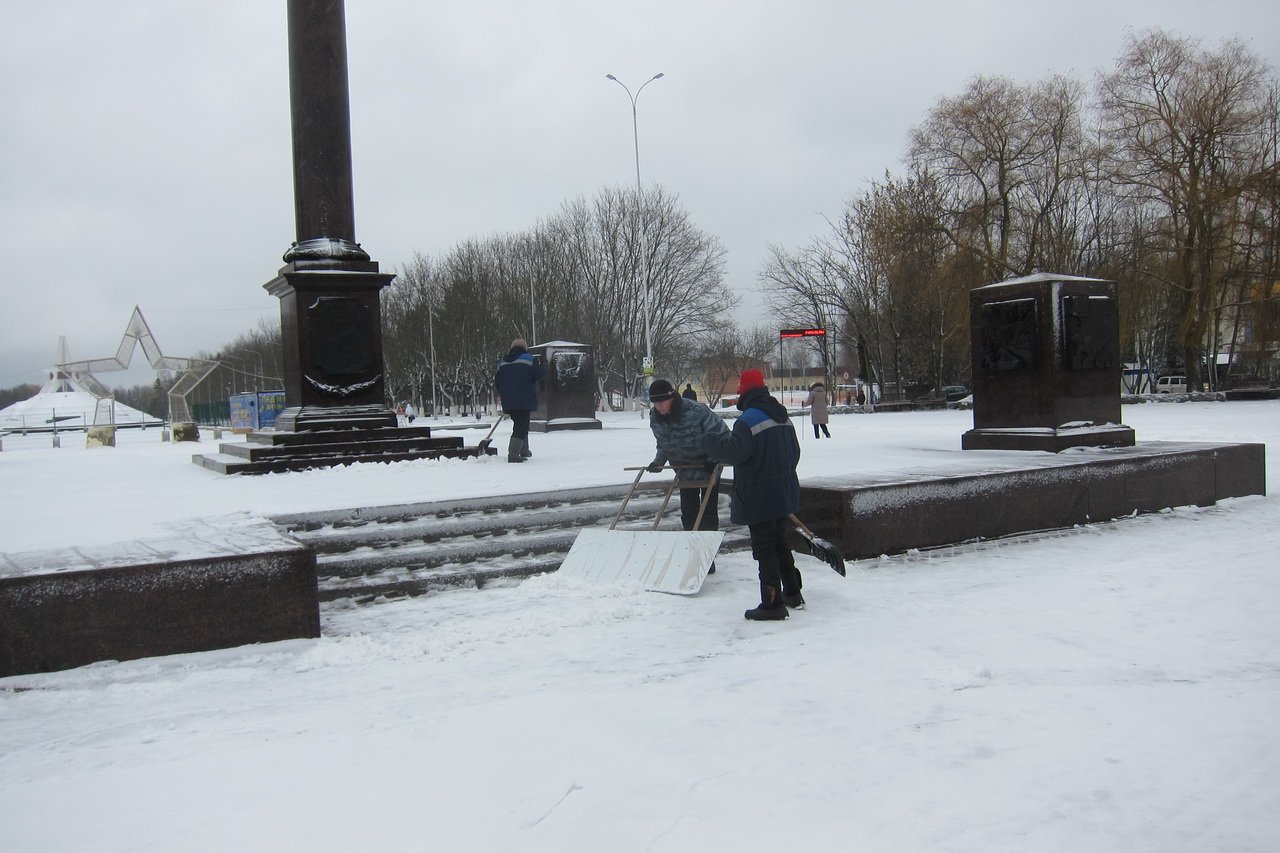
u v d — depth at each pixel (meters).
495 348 61.44
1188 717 4.18
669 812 3.31
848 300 48.03
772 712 4.36
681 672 5.11
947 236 37.50
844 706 4.42
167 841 3.18
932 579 7.44
